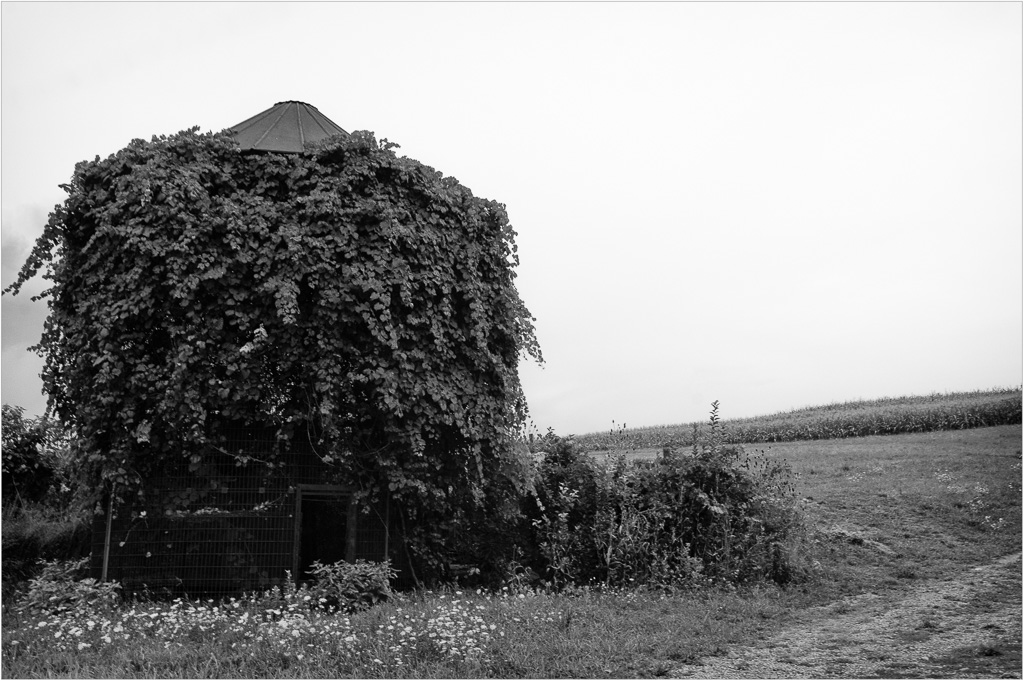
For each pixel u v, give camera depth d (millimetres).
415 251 11883
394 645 8125
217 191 11695
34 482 14062
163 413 10953
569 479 13875
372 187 11875
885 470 21391
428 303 11938
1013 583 12578
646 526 13156
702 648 9078
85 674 7348
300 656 7570
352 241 11578
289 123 13445
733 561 13016
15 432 13703
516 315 13391
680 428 40094
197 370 10977
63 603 9648
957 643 9219
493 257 13188
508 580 12859
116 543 11273
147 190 10859
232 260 11086
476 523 13797
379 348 11523
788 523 13680
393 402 11172
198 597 11359
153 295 11016
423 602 10680
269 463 11531
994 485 19016
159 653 7902
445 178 12898
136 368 10883
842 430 30891
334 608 10477
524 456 13234
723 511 13125
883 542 15375
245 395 11078
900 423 29984
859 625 10367
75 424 11453
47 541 12586
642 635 9461
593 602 11336
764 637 9828
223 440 11297
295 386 11633
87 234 11695
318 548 12367
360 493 11633
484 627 8711
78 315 11258
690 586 12469
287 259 11258
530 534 13836
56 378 11406
